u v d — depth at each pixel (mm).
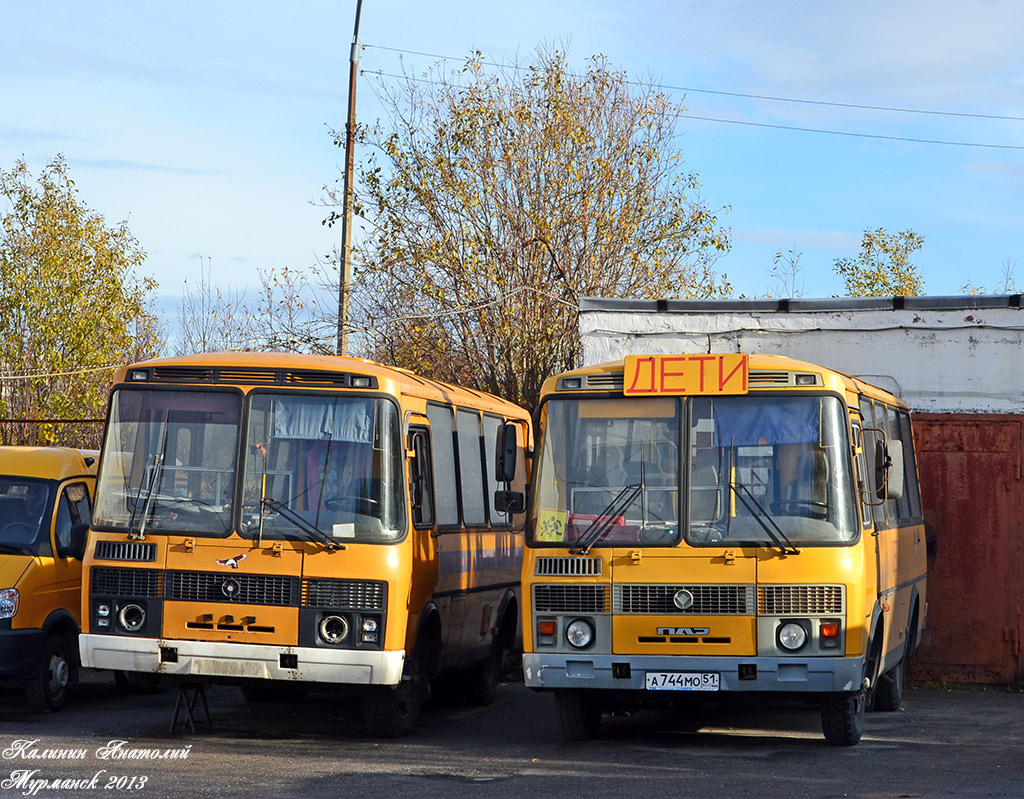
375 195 26641
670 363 10562
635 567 10227
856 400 11312
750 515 10164
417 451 11578
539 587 10445
